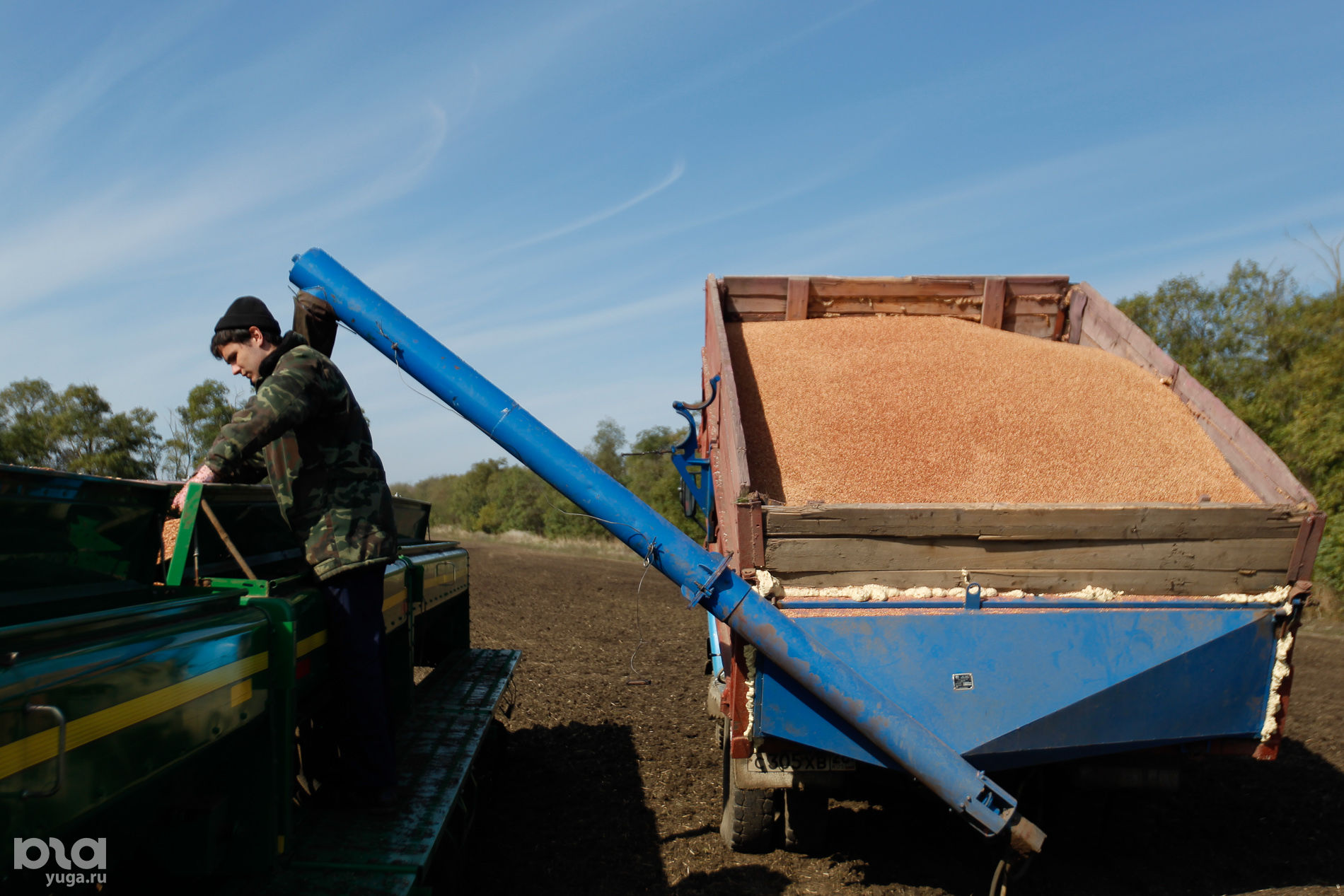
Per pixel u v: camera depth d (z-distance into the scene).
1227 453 4.43
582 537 36.81
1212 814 5.21
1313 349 19.72
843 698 3.39
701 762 6.34
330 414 3.08
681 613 14.83
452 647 6.94
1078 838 4.82
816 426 4.59
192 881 2.57
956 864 4.46
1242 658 3.66
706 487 5.55
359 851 2.81
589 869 4.35
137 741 1.94
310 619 2.96
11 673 1.59
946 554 3.68
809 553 3.64
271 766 2.63
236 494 3.36
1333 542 13.88
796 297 5.91
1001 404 4.82
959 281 5.92
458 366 3.77
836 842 4.76
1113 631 3.57
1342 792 5.59
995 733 3.52
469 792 4.18
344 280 3.83
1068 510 3.65
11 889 1.63
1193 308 24.41
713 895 4.06
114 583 2.70
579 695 8.55
